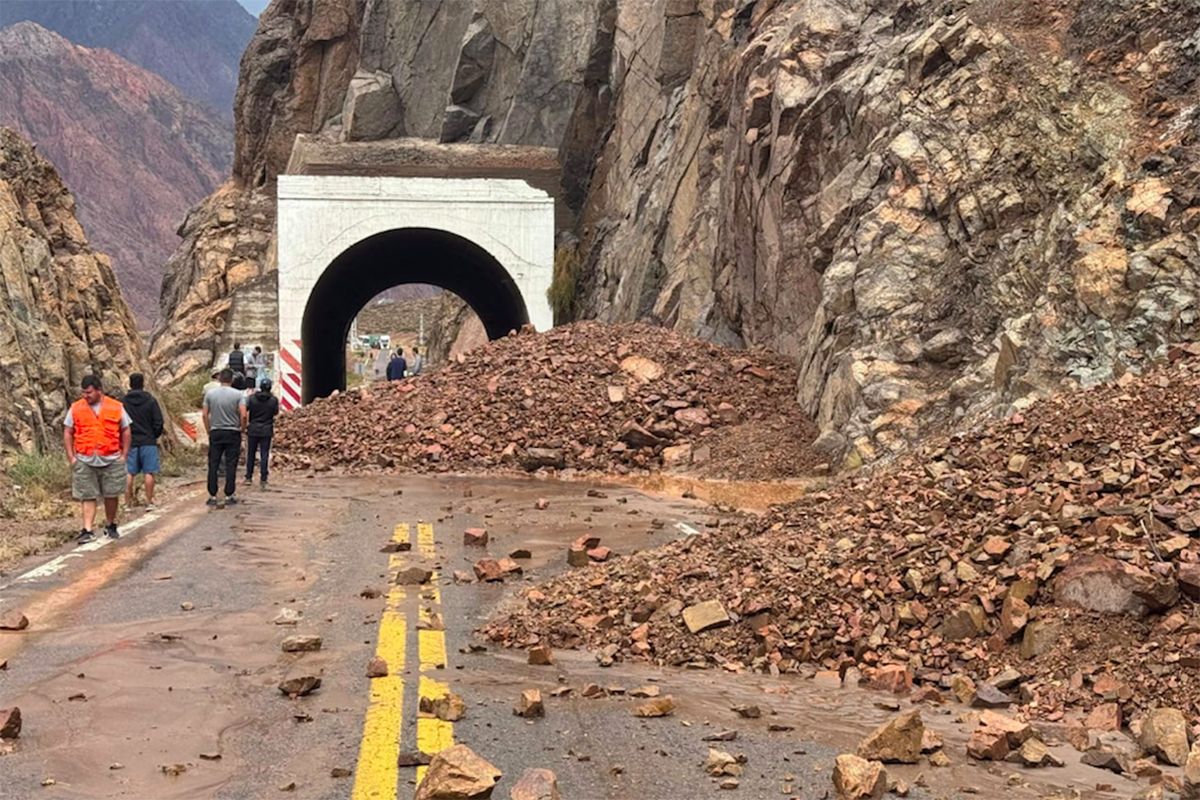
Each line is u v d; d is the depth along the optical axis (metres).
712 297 29.61
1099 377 15.23
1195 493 8.05
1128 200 16.55
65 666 7.67
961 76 20.75
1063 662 7.02
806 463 19.56
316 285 36.78
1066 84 19.39
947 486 9.59
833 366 20.45
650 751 5.97
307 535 13.72
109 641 8.38
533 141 49.69
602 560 11.46
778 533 9.91
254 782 5.53
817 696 7.13
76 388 20.64
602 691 7.07
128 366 22.42
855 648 7.85
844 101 23.58
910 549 8.66
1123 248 16.17
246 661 7.82
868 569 8.56
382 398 25.64
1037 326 16.42
